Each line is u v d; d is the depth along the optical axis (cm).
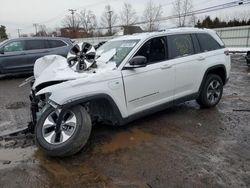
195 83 500
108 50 451
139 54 415
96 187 281
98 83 358
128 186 281
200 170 308
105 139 400
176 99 473
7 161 339
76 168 320
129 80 391
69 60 405
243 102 608
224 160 330
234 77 993
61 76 362
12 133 429
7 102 650
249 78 962
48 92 336
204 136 407
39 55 1038
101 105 391
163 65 438
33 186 285
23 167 325
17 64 1012
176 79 461
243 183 280
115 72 379
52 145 330
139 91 407
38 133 340
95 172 310
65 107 329
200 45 516
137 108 412
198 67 498
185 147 370
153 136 409
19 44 1017
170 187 276
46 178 300
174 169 311
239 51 2233
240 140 391
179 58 468
